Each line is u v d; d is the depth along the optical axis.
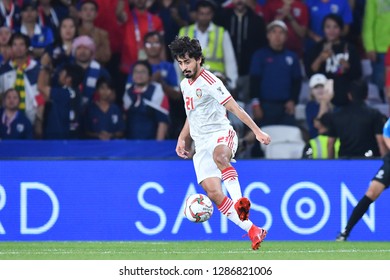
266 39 48.78
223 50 47.66
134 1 49.00
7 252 30.88
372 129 42.72
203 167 27.78
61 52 47.16
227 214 27.27
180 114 47.75
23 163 38.12
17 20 47.16
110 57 49.03
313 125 46.41
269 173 38.22
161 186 38.28
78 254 29.80
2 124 45.34
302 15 50.34
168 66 47.69
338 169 38.22
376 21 50.25
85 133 46.28
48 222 38.09
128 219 38.25
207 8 47.34
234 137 27.77
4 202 38.00
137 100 46.00
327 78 48.03
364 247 33.62
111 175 38.31
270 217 38.19
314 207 38.16
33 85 45.94
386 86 48.72
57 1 48.56
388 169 36.31
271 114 46.97
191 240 38.03
